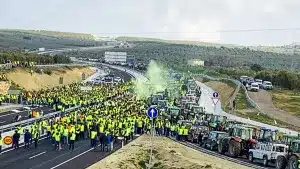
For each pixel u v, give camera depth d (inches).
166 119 2442.2
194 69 7229.3
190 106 2923.2
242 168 1488.7
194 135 2171.5
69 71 6235.2
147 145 1974.7
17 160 1504.7
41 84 4891.7
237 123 2186.3
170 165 1540.4
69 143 1830.7
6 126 1989.4
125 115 2337.6
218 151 1872.5
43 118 2396.7
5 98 3427.7
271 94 4239.7
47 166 1423.5
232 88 4542.3
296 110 3385.8
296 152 1412.4
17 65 4985.2
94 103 3284.9
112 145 1856.5
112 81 5388.8
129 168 1494.8
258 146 1612.9
